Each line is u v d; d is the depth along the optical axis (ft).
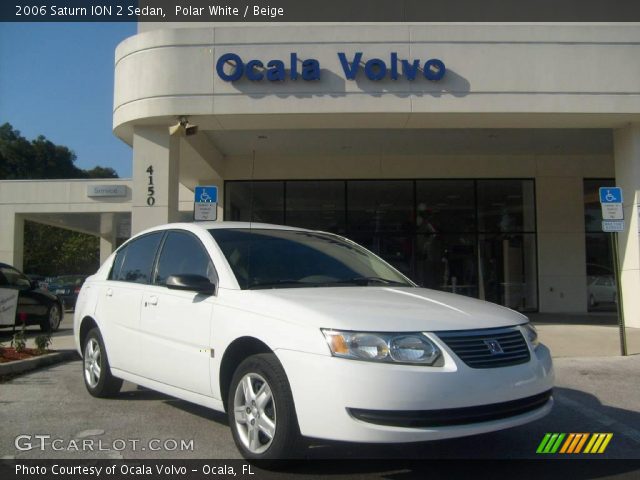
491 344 14.14
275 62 41.39
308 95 41.50
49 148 238.27
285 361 14.05
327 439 13.21
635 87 42.22
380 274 19.67
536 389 14.46
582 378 27.37
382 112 41.50
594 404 22.35
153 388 18.93
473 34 41.91
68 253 186.19
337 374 13.15
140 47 42.68
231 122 43.75
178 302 17.97
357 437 12.97
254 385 15.17
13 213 89.45
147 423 19.31
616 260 34.09
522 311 60.95
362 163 60.49
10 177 226.79
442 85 41.63
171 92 41.83
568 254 61.21
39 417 20.07
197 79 41.83
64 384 25.53
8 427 18.95
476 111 41.63
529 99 41.75
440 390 13.08
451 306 15.52
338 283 17.88
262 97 41.60
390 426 13.00
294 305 14.80
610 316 57.26
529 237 61.52
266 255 18.25
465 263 60.85
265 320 14.93
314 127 45.09
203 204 35.78
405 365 13.20
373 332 13.50
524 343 14.99
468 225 61.00
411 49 41.73
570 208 61.41
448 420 13.25
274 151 58.08
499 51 41.88
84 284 24.54
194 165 54.85
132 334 19.88
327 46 41.73
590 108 41.93
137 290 20.17
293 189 60.59
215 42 41.98
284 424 13.96
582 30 42.27
